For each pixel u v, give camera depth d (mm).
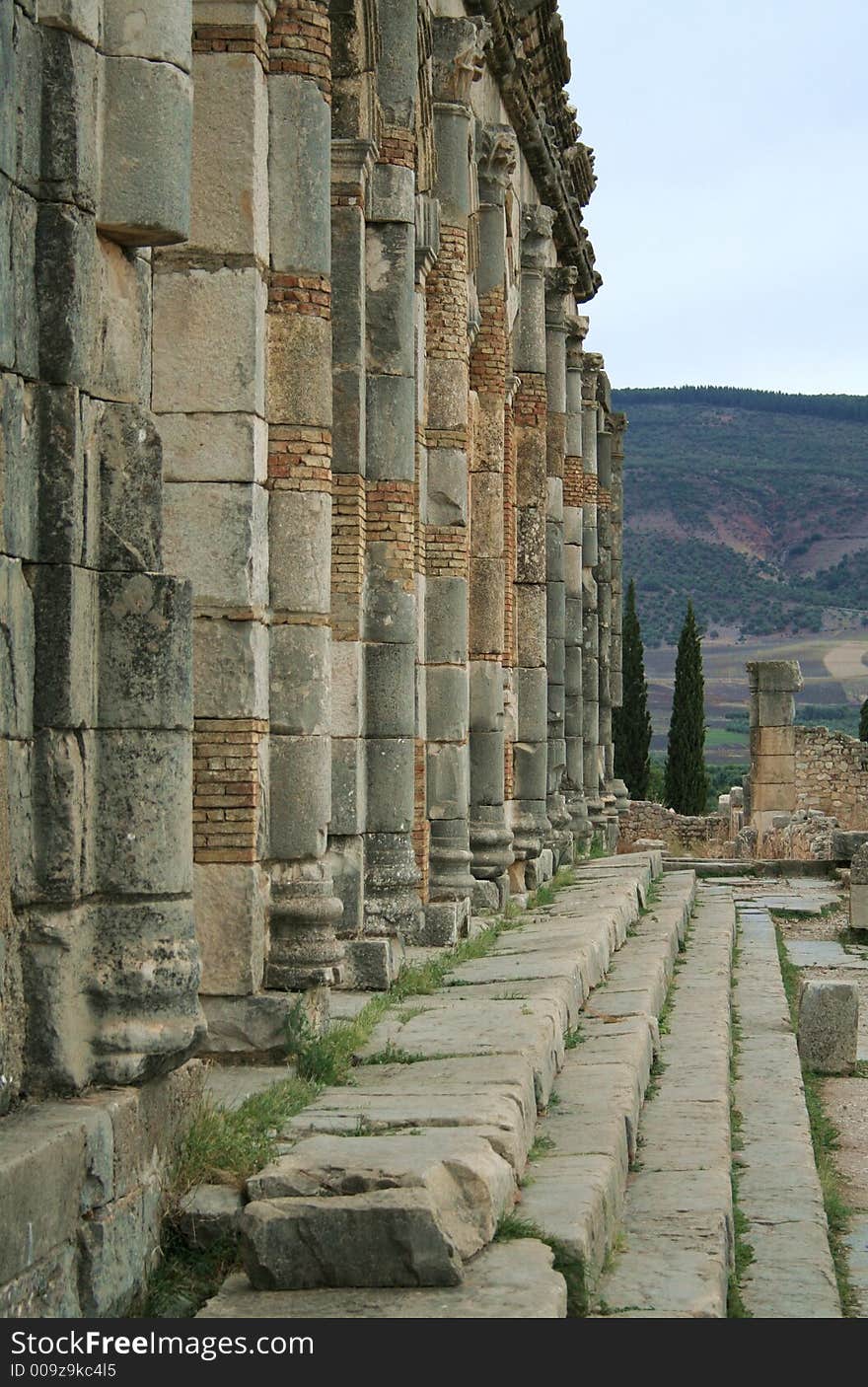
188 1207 9195
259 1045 12617
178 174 9117
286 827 13344
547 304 33250
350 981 16266
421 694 20719
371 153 17453
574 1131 11555
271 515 13422
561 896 27422
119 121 9016
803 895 35812
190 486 12828
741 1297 10008
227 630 12836
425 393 21766
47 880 8562
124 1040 8781
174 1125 9594
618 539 51062
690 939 26625
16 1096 8414
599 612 46719
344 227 17391
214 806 12797
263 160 13188
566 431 37438
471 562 25078
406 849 18578
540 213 30469
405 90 18547
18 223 8453
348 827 16891
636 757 68250
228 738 12820
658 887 33219
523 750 29688
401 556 18469
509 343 26906
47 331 8625
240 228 12867
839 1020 17828
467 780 21891
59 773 8570
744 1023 19672
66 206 8695
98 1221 8211
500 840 24750
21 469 8430
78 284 8711
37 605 8570
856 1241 11742
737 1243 11086
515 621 29219
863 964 25859
